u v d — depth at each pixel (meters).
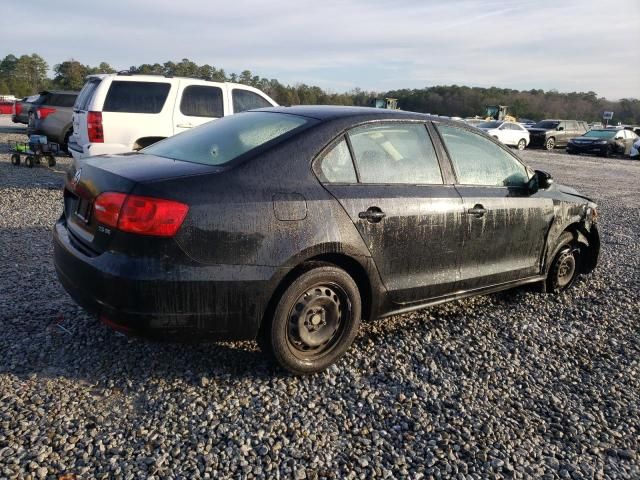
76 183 3.36
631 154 26.59
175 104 9.30
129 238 2.83
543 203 4.73
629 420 3.24
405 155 3.86
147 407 2.99
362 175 3.57
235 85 9.92
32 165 12.09
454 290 4.13
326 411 3.08
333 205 3.32
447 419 3.09
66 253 3.17
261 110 4.07
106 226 2.92
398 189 3.70
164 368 3.39
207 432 2.80
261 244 3.03
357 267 3.53
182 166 3.17
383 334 4.15
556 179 15.95
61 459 2.53
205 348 3.67
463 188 4.12
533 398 3.40
